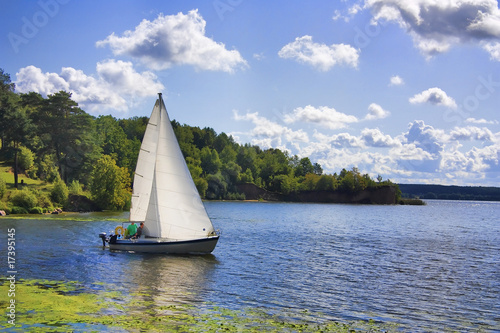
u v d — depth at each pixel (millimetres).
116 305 20703
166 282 26516
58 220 68625
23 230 52094
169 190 37312
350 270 33531
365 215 135125
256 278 29031
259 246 46594
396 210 189250
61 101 115750
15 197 82125
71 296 22000
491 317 21844
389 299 24672
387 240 59125
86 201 97938
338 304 23094
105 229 56625
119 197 100812
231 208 153750
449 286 28844
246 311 20906
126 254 36312
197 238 37469
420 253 45531
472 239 63812
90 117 120250
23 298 21094
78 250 37781
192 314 19875
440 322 20750
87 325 17625
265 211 140375
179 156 37031
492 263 39656
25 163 118000
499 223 111000
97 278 26797
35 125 111750
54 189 93000
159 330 17453
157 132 37219
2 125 105750
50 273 27750
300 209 165000
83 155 117562
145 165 37438
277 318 19969
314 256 40625
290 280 28844
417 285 28844
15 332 16531
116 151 168125
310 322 19641
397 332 18969
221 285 26453
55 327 17234
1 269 28453
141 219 37719
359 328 19188
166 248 37062
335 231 72312
